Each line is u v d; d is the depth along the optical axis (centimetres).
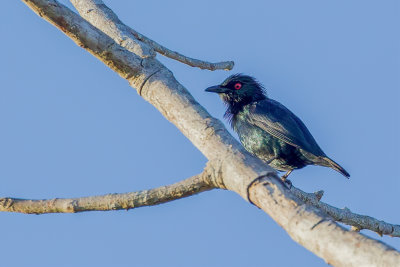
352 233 648
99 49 959
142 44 1046
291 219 704
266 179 770
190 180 858
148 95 962
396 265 595
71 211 884
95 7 1135
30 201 888
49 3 911
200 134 871
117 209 881
